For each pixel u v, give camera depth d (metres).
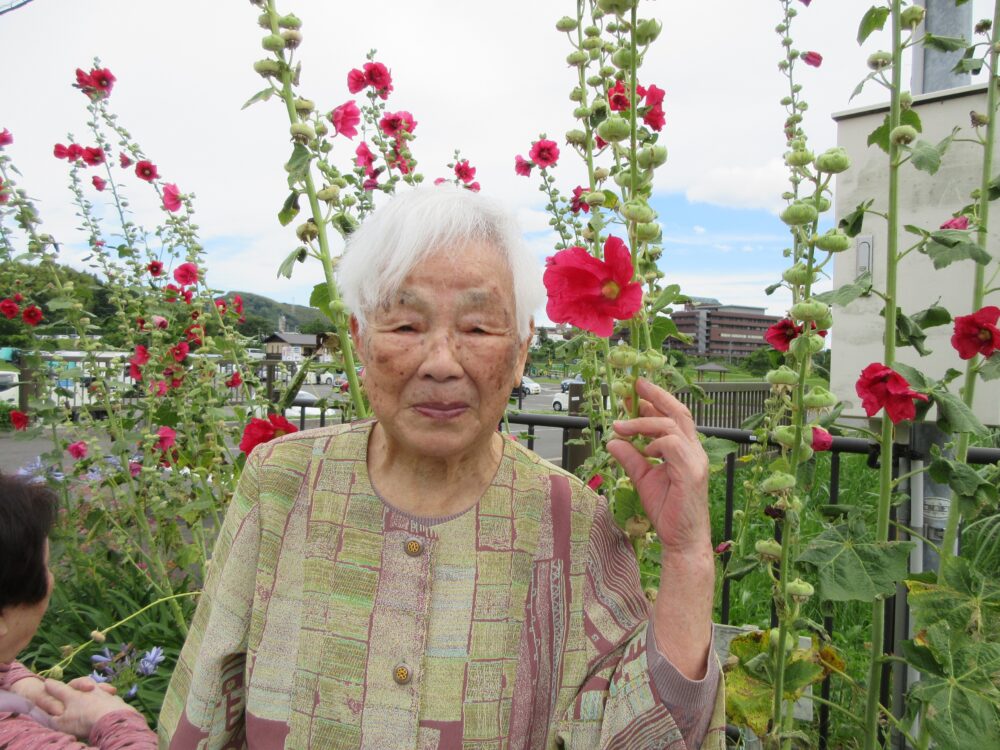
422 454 1.13
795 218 1.42
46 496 1.54
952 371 1.92
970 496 1.66
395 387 1.12
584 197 1.93
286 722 1.14
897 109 1.69
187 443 3.46
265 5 1.91
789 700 1.71
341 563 1.17
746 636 1.81
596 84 1.92
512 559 1.17
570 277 1.08
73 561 3.37
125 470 3.24
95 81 3.70
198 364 3.27
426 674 1.12
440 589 1.15
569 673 1.14
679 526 1.07
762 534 3.51
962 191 2.52
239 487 1.30
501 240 1.13
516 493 1.21
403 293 1.10
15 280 3.62
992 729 1.54
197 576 3.61
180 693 1.28
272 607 1.20
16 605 1.48
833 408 1.81
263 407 3.13
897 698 2.37
